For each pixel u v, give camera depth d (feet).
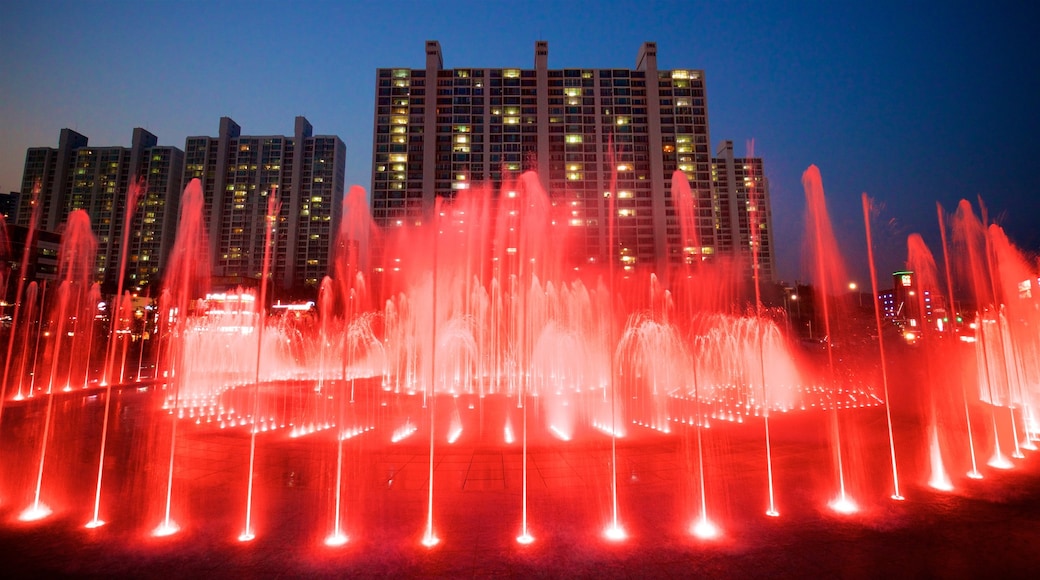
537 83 332.19
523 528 25.96
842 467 37.35
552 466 37.24
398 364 109.81
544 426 52.37
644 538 24.89
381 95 326.85
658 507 29.14
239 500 30.17
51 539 24.84
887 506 29.32
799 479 34.53
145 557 22.86
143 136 437.58
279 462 38.14
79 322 212.43
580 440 45.47
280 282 431.84
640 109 337.72
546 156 324.60
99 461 38.75
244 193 442.09
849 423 54.34
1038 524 26.55
